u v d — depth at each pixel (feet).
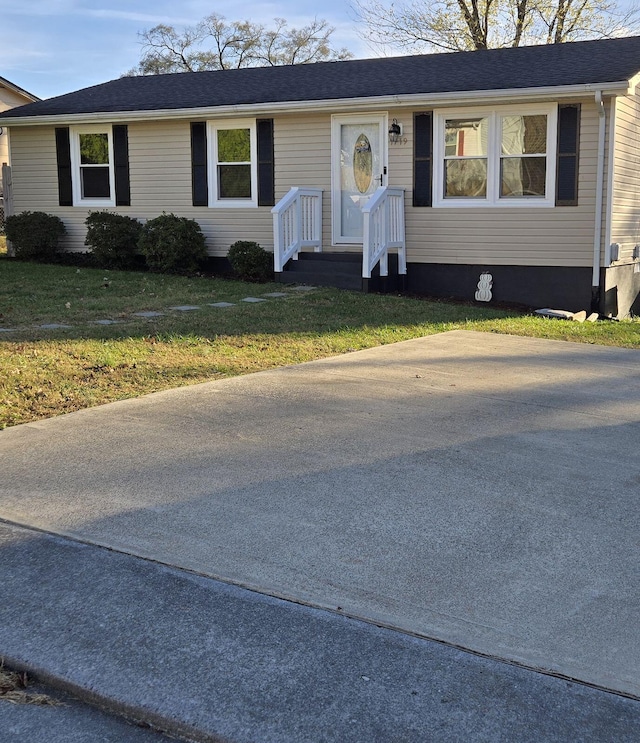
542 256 41.01
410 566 11.70
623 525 13.15
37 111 50.62
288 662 9.34
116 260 48.42
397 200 42.73
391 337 29.73
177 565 11.70
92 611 10.46
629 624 10.16
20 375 21.61
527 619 10.27
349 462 16.05
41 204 52.01
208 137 47.26
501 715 8.43
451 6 85.25
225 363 24.43
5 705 8.89
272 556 12.00
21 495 14.26
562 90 37.99
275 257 42.73
